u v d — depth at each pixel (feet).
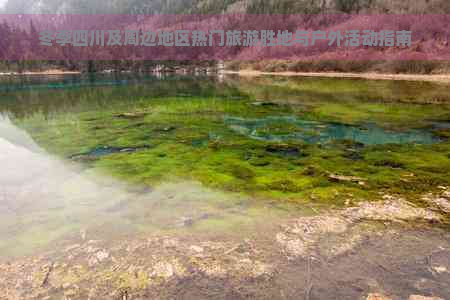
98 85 185.26
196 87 168.04
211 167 43.11
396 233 26.02
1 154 49.06
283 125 70.18
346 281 20.44
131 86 177.99
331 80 205.36
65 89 158.10
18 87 169.48
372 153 48.88
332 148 52.21
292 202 31.91
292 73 297.53
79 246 24.45
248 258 22.67
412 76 210.18
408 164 43.39
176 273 21.17
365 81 189.47
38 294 19.58
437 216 28.81
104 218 28.99
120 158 47.44
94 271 21.49
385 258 22.76
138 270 21.47
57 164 44.75
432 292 19.52
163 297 19.19
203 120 76.74
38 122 74.54
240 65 379.35
